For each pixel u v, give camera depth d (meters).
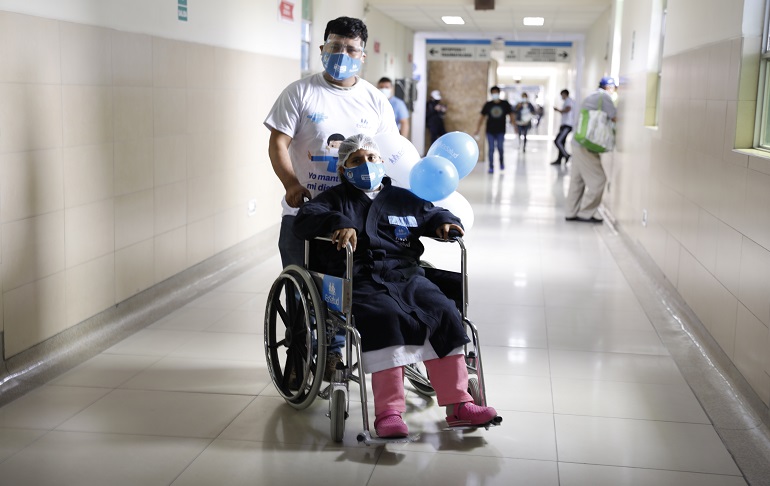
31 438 2.90
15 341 3.40
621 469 2.72
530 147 24.06
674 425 3.11
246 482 2.59
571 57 20.48
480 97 18.81
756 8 3.67
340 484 2.58
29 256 3.48
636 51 7.64
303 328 3.19
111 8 4.12
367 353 2.81
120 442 2.88
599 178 8.45
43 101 3.54
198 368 3.70
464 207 3.37
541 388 3.51
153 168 4.67
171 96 4.89
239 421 3.09
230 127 5.94
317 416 3.16
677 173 5.16
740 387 3.39
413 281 2.95
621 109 8.61
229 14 5.84
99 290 4.09
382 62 13.34
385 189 3.08
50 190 3.62
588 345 4.17
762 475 2.68
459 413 2.90
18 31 3.34
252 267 6.06
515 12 12.61
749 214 3.39
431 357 2.86
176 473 2.64
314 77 3.32
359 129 3.31
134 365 3.73
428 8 12.39
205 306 4.83
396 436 2.77
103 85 4.06
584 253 6.79
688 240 4.69
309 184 3.32
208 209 5.55
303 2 8.60
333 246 3.03
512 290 5.38
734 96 3.77
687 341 4.25
